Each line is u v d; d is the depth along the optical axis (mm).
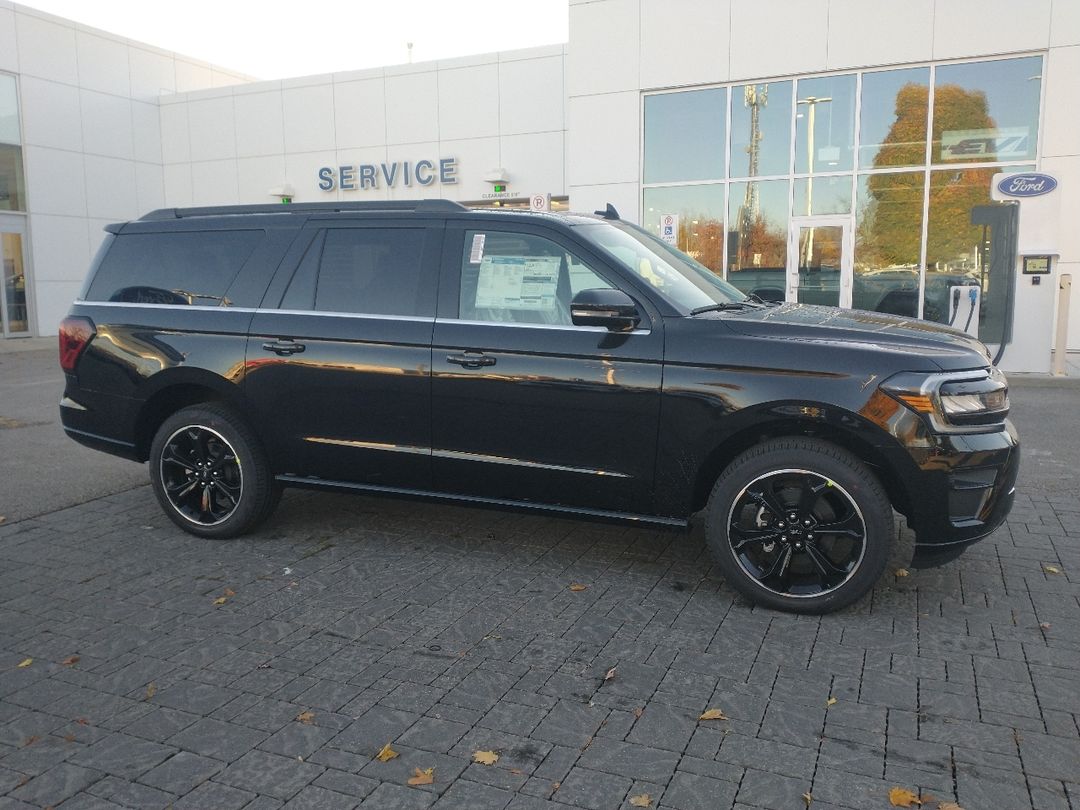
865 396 3842
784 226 15172
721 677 3461
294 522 5496
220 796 2715
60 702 3299
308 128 22000
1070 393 10883
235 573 4629
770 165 15078
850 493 3889
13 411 10086
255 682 3443
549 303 4449
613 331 4223
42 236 21266
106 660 3639
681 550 4961
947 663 3564
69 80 21641
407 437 4676
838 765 2854
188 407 5164
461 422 4539
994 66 13609
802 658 3619
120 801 2695
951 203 14172
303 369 4820
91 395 5355
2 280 20500
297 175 22312
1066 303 12000
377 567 4699
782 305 4996
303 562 4781
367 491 4883
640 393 4172
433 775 2812
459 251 4668
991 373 4012
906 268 14578
